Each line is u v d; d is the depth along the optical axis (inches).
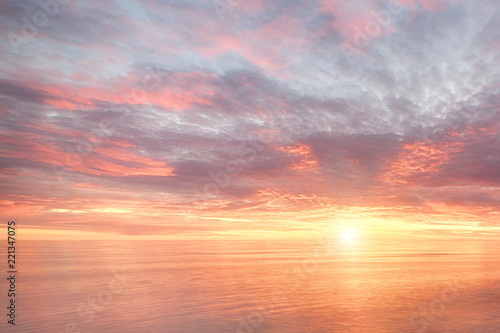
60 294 893.2
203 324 620.4
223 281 1117.7
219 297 853.8
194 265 1585.9
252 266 1567.4
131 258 1956.2
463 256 2172.7
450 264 1699.1
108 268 1446.9
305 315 679.7
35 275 1242.6
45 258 1891.0
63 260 1790.1
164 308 741.3
